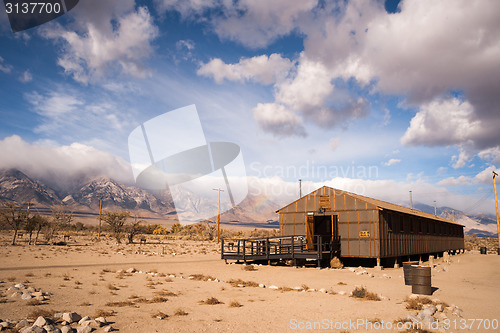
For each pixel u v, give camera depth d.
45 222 42.91
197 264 24.20
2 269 18.30
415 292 12.66
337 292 12.80
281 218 27.55
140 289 13.09
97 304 10.02
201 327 7.72
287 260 25.25
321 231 31.23
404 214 28.64
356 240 24.12
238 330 7.54
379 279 17.38
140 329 7.41
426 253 33.91
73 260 24.42
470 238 104.00
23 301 9.93
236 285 14.60
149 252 35.28
